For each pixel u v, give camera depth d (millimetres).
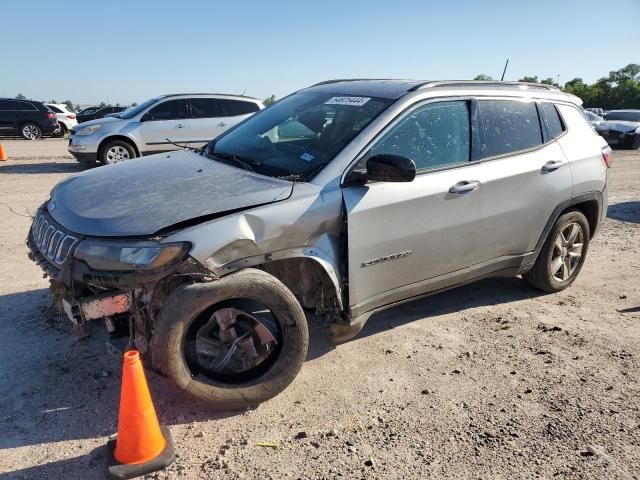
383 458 2822
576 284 5504
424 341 4160
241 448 2859
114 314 2918
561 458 2871
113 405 3170
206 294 2852
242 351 3121
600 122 21969
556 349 4086
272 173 3506
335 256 3389
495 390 3502
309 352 3922
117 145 12047
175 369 2895
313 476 2670
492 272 4434
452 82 4168
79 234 2945
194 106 12578
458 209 3906
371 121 3637
